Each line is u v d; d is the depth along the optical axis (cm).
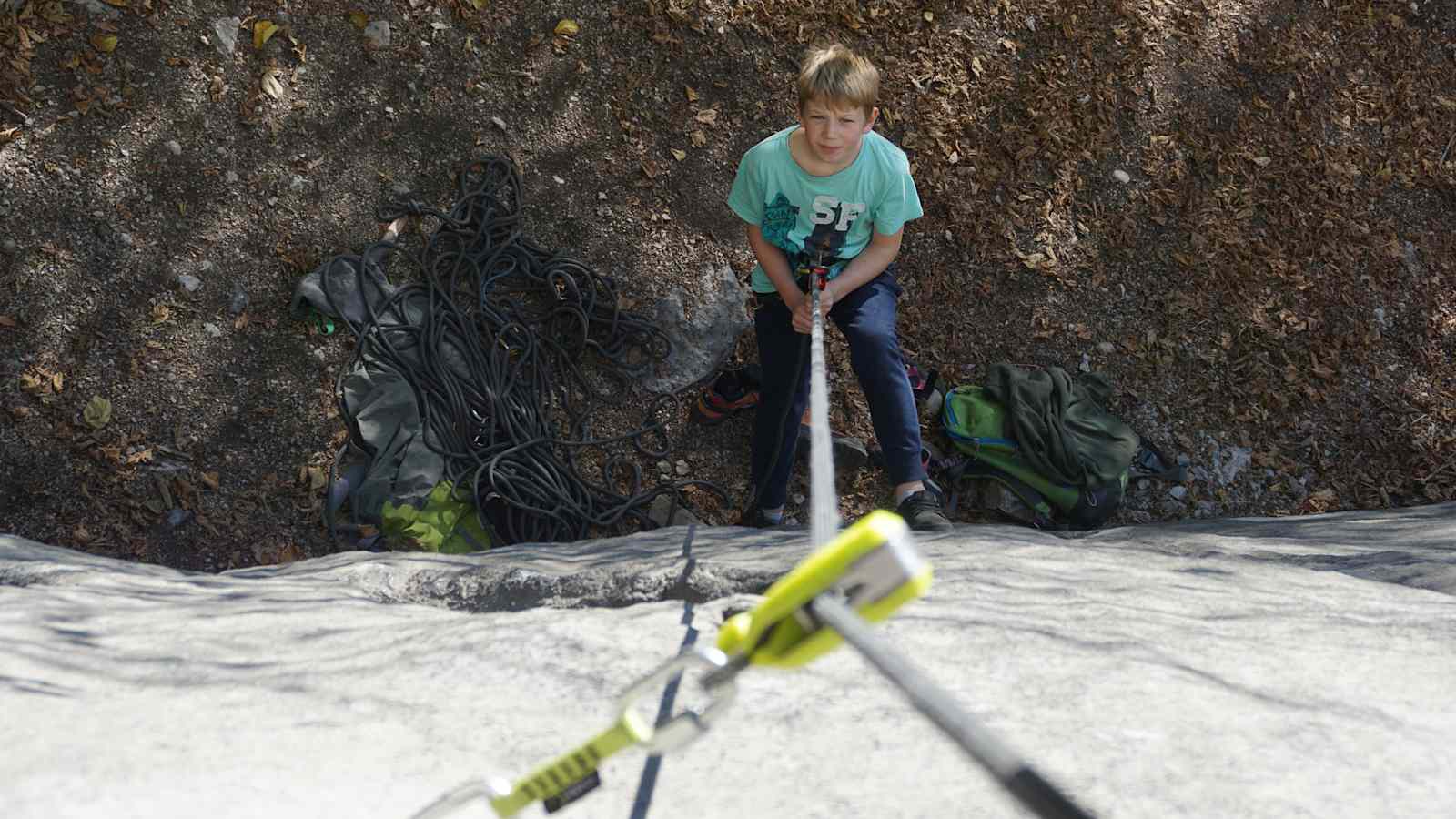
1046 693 137
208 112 503
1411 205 643
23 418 456
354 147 520
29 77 482
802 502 531
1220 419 581
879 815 101
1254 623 183
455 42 545
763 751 115
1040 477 532
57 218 475
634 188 552
